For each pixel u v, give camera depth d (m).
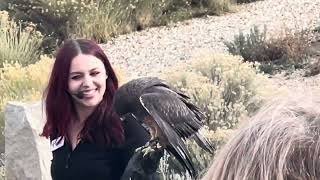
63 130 3.00
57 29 16.23
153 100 1.99
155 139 2.08
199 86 6.59
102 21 16.36
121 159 2.87
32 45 13.70
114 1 16.81
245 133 1.08
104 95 3.00
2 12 15.41
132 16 17.06
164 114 2.00
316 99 1.12
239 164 1.06
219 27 16.44
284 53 11.66
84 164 2.93
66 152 3.02
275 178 1.01
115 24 16.58
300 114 1.07
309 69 10.85
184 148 2.01
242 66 7.30
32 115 6.11
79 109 2.97
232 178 1.06
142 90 2.03
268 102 1.14
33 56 13.65
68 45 3.07
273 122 1.07
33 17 16.36
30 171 6.09
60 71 3.03
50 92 3.04
